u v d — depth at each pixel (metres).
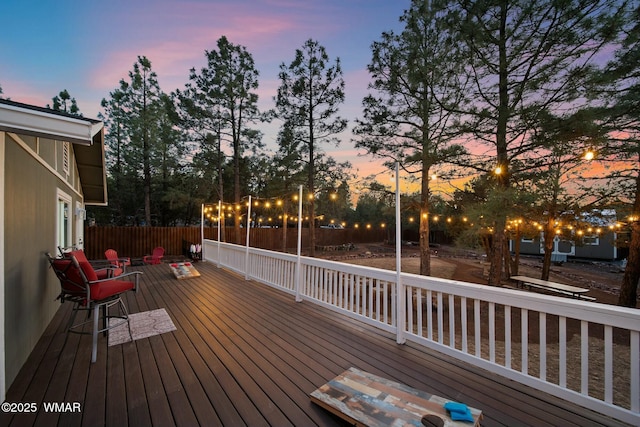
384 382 2.04
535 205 5.95
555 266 15.41
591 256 17.83
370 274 3.45
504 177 5.65
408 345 2.89
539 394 2.04
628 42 4.34
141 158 16.55
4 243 2.14
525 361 2.16
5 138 2.20
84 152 6.41
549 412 1.85
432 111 7.00
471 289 2.48
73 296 2.75
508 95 5.48
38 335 3.03
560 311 1.99
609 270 14.18
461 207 7.86
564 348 1.99
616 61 4.48
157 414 1.82
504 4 5.18
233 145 14.48
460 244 7.06
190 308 4.16
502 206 5.11
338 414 1.71
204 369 2.40
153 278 6.46
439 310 2.73
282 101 12.34
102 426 1.71
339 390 1.93
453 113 6.32
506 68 5.39
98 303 2.69
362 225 27.39
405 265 14.29
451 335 2.65
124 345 2.88
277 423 1.73
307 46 11.84
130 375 2.30
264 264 5.89
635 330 1.69
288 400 1.97
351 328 3.37
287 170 13.81
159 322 3.55
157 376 2.29
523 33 5.16
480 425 1.73
